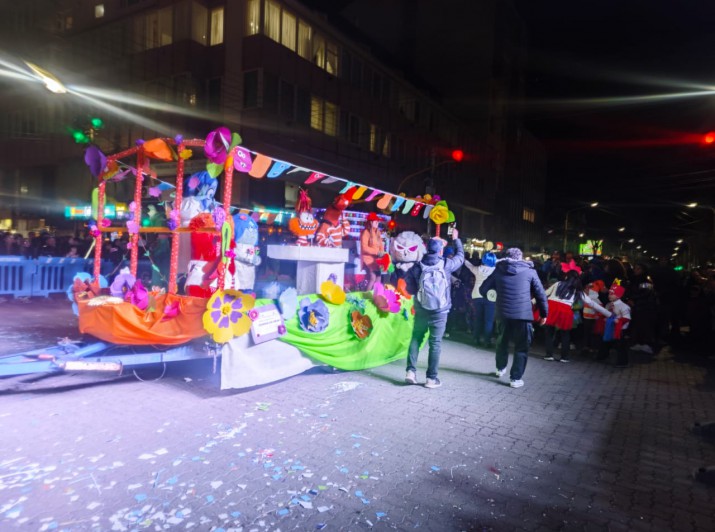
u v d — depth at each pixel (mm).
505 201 54281
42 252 15984
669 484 3746
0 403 4832
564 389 6484
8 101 32062
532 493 3500
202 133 24203
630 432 4891
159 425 4414
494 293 9133
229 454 3875
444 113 40812
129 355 5082
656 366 8484
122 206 12266
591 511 3285
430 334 6105
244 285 6055
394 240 7227
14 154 32250
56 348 5395
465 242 21875
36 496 3113
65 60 28703
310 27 26250
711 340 10094
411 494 3389
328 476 3584
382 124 32531
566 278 8594
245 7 23375
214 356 5262
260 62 22859
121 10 26547
